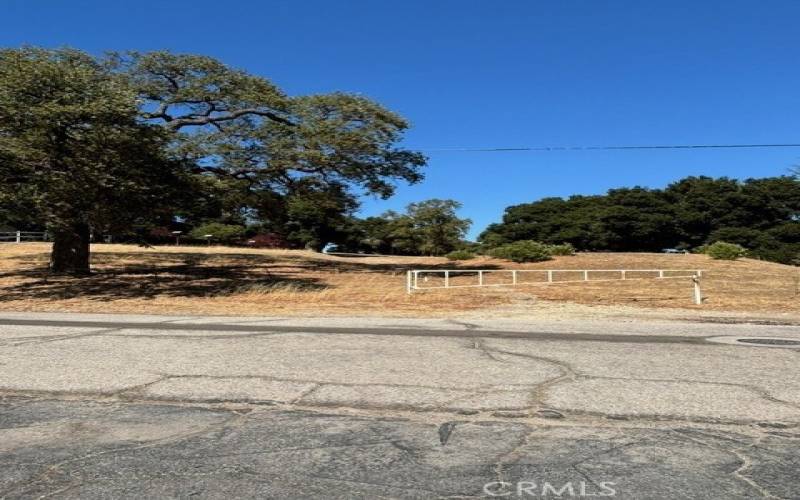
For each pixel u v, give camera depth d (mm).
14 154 18109
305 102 26656
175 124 25672
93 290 21500
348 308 17031
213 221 62812
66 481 4086
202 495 3855
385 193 29500
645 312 15867
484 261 37906
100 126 17891
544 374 7262
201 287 22516
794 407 5809
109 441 4922
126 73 24766
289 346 9406
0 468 4332
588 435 5027
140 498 3812
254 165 27938
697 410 5711
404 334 10820
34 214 19000
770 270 30859
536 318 14242
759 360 8117
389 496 3836
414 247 63656
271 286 22828
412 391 6469
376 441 4895
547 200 82812
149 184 20734
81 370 7578
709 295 20719
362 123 27094
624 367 7660
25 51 20328
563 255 39094
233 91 25625
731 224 67375
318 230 63062
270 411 5785
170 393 6449
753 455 4551
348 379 7043
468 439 4938
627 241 68875
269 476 4160
